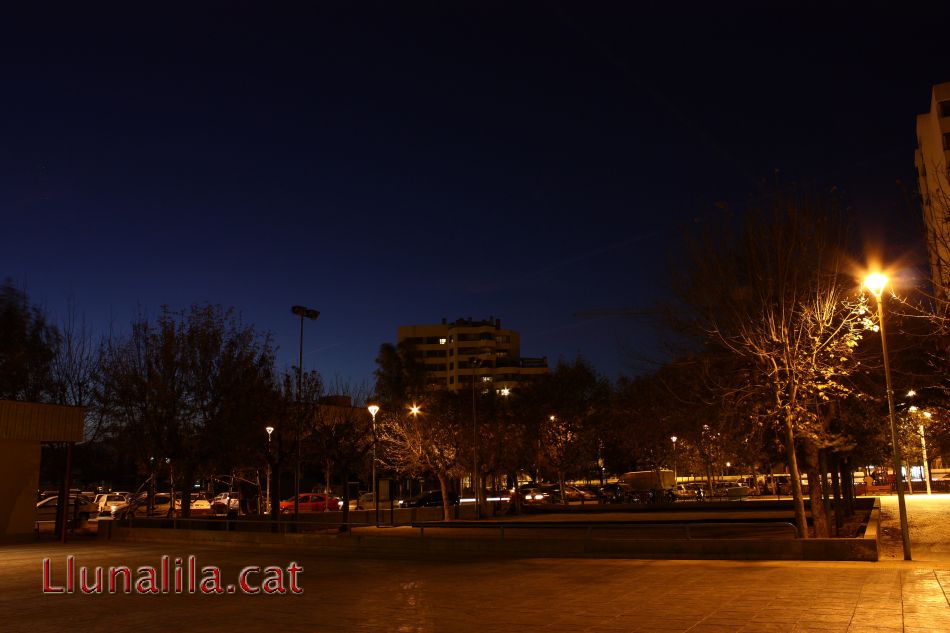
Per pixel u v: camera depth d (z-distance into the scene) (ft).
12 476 103.50
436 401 167.02
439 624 36.42
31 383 131.34
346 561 68.49
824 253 67.05
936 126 232.73
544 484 228.43
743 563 55.83
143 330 118.11
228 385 117.39
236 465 126.31
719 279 69.67
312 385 138.10
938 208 65.10
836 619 33.73
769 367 64.44
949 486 187.62
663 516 122.52
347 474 129.80
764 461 92.07
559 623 35.60
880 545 71.41
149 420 114.32
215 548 86.33
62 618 41.22
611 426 182.39
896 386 76.23
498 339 460.96
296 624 37.55
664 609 38.09
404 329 465.47
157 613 42.39
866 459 111.86
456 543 72.33
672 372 76.79
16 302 126.72
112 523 103.86
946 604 36.22
